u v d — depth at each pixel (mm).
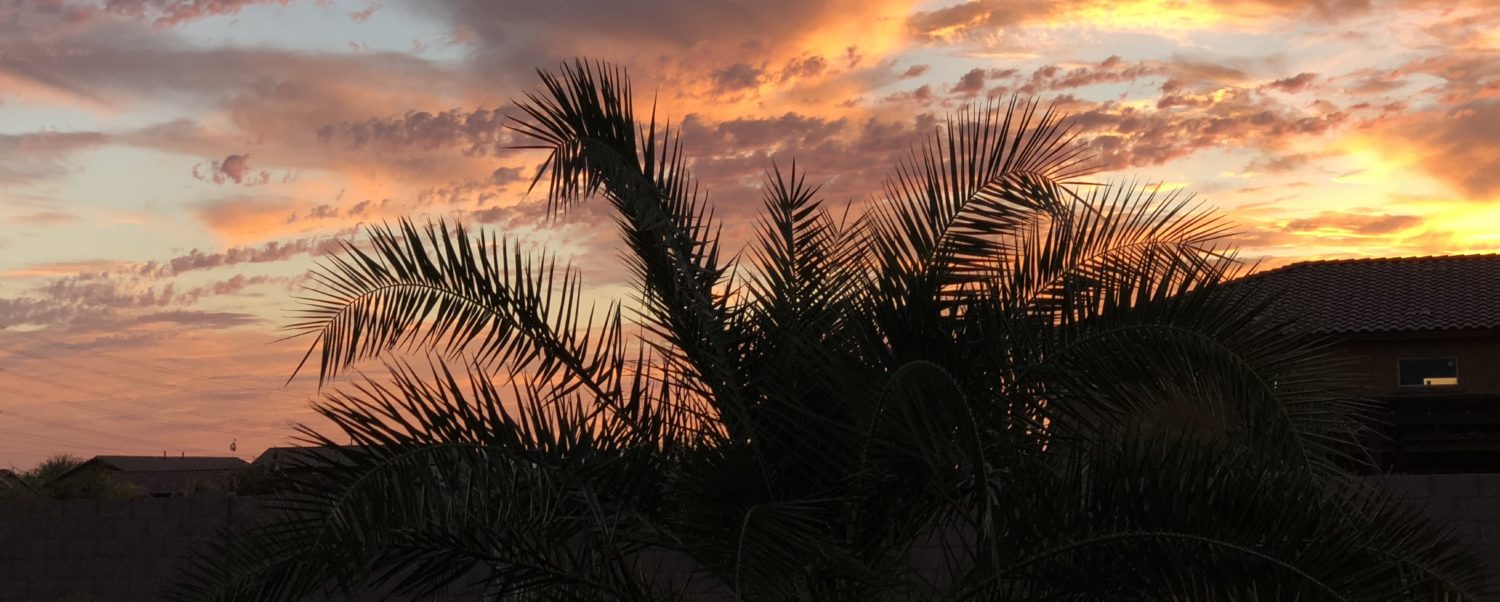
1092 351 5676
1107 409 5691
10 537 13023
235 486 20062
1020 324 5711
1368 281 19453
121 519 12898
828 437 5832
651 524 6164
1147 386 5680
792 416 5898
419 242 6199
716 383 6066
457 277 6223
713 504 5637
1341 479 5918
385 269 6188
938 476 5609
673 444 6113
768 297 6051
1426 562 5941
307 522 5391
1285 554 5051
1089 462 5426
